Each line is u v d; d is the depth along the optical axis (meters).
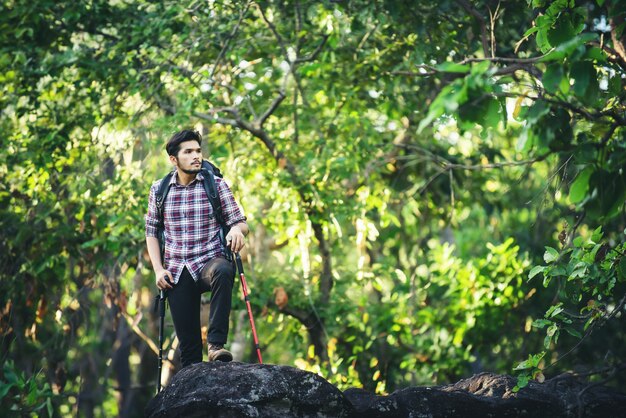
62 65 9.59
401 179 12.67
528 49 8.57
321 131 10.72
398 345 12.12
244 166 10.34
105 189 9.91
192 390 5.12
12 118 10.23
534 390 5.95
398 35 9.69
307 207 10.38
